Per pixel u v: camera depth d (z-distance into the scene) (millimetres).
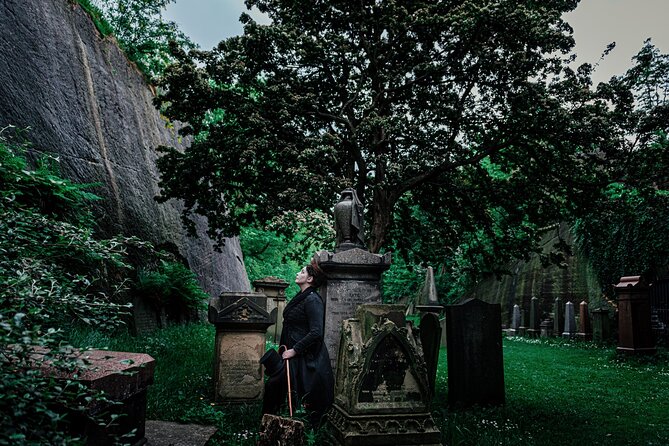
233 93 10297
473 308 6926
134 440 3518
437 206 12945
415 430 4176
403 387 4297
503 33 9758
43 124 10273
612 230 18562
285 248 27109
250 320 6445
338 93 11656
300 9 11086
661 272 16812
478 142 11133
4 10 10336
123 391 3244
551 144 10375
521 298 24078
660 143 10195
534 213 11859
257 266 27953
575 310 20531
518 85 9641
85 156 11531
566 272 21844
